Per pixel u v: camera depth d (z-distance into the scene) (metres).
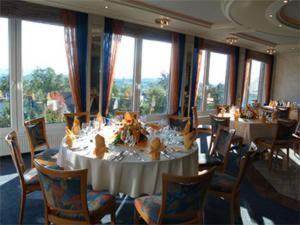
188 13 4.45
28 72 4.19
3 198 2.84
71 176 1.74
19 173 2.29
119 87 5.31
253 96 9.16
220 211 2.81
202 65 7.01
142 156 2.36
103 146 2.35
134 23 5.03
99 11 4.31
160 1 3.84
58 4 3.96
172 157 2.38
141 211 2.07
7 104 4.07
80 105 4.56
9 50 3.95
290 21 4.42
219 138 3.27
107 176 2.29
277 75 9.37
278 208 2.96
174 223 1.91
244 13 3.95
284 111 6.53
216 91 7.67
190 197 1.81
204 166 3.04
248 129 4.56
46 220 1.98
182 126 3.98
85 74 4.56
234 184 2.42
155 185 2.28
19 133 4.13
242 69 7.98
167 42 5.76
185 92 6.38
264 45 7.44
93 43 4.56
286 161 4.31
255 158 2.51
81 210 1.85
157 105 6.12
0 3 3.58
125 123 2.71
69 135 2.63
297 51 8.67
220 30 5.48
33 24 4.12
